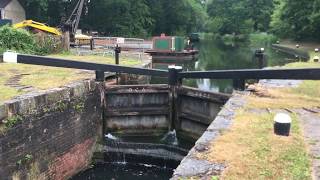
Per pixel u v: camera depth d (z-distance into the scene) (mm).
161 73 12328
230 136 6695
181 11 66188
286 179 5156
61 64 11562
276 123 6812
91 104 11680
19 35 20109
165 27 65875
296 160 5746
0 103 8062
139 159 11531
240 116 7980
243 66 29875
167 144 12133
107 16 55625
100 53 23562
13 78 12242
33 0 46562
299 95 10328
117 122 12562
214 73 11258
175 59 33375
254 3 84000
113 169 11344
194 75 12039
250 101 9367
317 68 9617
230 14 87062
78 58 20562
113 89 12344
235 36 83875
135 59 21906
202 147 6184
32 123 8938
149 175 10938
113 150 11742
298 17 47344
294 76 9875
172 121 12688
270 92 10539
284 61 29750
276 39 59562
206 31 95188
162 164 11352
